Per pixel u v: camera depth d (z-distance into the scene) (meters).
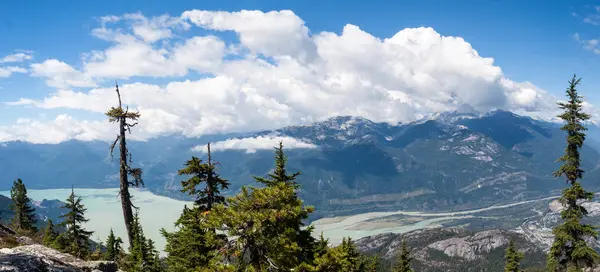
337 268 16.62
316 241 20.97
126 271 43.91
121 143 30.58
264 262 16.73
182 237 30.16
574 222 33.22
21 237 24.28
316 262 16.56
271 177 26.80
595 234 33.16
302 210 17.70
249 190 18.00
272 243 16.45
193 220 28.45
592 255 32.81
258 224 16.23
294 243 16.45
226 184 28.91
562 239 34.38
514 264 54.09
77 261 20.44
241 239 16.56
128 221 30.59
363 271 42.34
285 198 17.56
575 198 33.53
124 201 30.53
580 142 33.00
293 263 16.64
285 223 17.11
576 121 33.62
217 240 17.28
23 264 14.65
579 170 33.88
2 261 14.54
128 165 31.03
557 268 35.28
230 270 16.03
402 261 60.66
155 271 48.16
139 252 46.81
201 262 28.11
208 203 28.02
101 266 21.28
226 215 16.58
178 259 31.80
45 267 15.54
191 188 27.50
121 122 30.41
